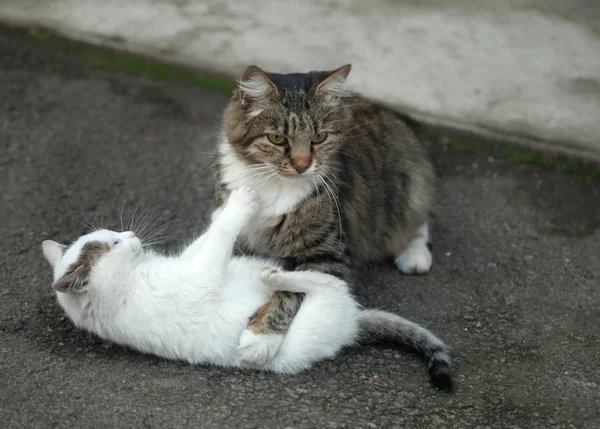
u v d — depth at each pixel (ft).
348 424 4.35
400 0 6.84
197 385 4.47
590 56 6.39
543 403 4.49
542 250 5.25
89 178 5.57
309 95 4.70
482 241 5.31
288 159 4.66
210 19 6.67
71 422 4.30
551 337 4.79
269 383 4.51
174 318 4.53
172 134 5.90
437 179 5.35
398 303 4.95
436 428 4.37
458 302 4.96
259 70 4.62
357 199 4.90
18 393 4.41
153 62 6.34
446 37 6.55
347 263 4.80
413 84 6.19
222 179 4.83
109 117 5.98
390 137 5.11
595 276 5.10
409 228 5.15
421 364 4.63
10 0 6.75
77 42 6.45
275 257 4.81
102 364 4.55
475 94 6.13
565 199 5.56
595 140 5.85
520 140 5.87
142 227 5.28
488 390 4.54
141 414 4.33
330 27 6.62
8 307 4.81
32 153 5.69
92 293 4.53
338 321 4.59
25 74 6.21
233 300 4.58
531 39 6.53
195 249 4.76
